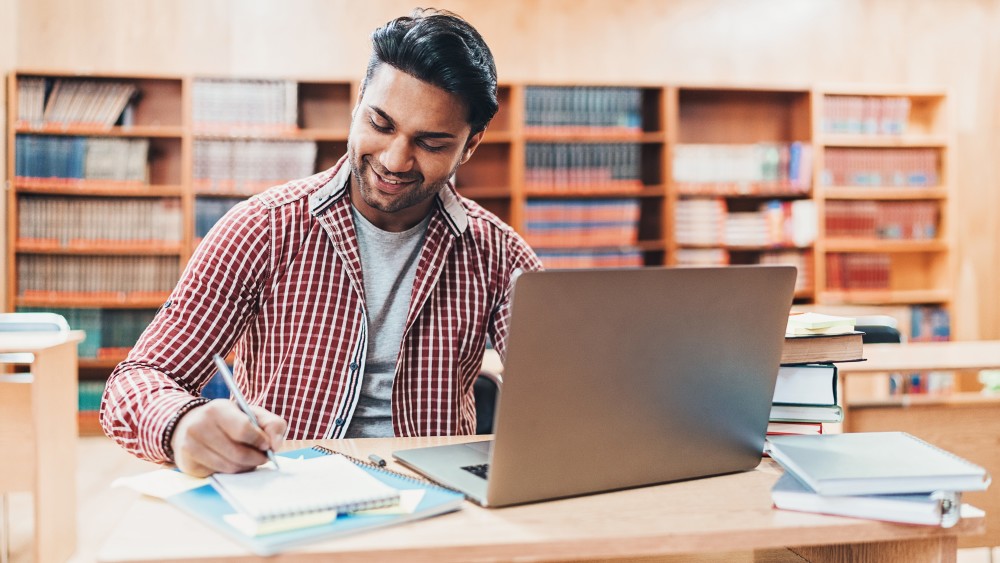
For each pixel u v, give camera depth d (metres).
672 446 1.02
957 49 5.66
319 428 1.37
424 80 1.22
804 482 0.94
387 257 1.45
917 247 5.38
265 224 1.38
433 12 1.30
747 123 5.46
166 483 0.96
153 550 0.78
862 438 1.08
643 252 5.29
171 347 1.24
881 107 5.32
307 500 0.84
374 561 0.79
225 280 1.32
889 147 5.38
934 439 2.79
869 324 2.51
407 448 1.19
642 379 0.97
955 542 0.92
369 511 0.86
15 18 4.80
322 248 1.41
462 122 1.28
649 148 5.28
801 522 0.88
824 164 5.27
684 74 5.41
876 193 5.29
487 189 5.06
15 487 2.61
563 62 5.32
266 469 0.97
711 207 5.15
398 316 1.45
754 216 5.18
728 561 1.17
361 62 5.12
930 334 5.41
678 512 0.91
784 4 5.49
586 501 0.95
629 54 5.36
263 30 5.04
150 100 4.93
